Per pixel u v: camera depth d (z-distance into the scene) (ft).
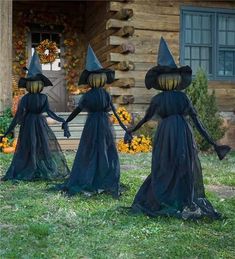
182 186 14.39
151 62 37.73
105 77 18.21
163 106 14.55
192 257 11.11
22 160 21.36
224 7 40.57
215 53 40.32
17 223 13.84
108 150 18.19
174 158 14.29
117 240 12.26
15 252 11.06
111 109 18.49
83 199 17.06
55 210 15.42
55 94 47.93
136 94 37.35
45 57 46.62
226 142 39.29
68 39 47.75
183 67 14.49
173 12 38.88
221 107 39.91
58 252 11.22
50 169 21.38
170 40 38.81
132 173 23.72
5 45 34.04
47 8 46.91
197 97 34.12
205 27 40.22
